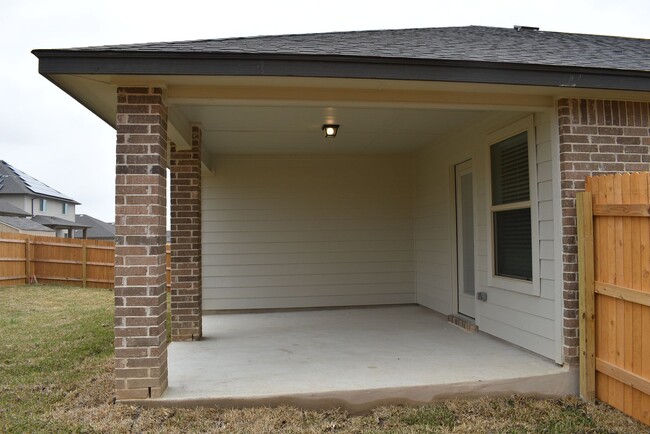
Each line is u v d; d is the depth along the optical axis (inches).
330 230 323.9
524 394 156.5
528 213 188.2
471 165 247.0
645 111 168.2
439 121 227.0
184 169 227.3
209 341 222.7
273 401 144.1
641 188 135.0
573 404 151.7
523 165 190.4
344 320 276.4
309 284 321.1
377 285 326.3
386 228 328.8
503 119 201.0
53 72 131.2
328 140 272.4
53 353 216.8
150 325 143.1
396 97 158.9
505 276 206.1
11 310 348.2
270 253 319.0
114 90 151.6
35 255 547.2
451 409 146.3
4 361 203.9
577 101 163.2
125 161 144.6
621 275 142.6
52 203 1290.6
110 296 439.2
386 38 212.7
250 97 153.9
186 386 153.2
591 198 154.6
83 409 144.1
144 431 128.3
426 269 309.4
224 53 133.7
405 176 331.9
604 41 252.7
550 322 170.7
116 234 143.5
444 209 276.2
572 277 160.1
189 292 226.2
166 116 155.3
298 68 136.9
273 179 320.5
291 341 220.8
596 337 153.8
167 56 132.8
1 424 133.7
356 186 327.0
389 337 225.9
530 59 157.8
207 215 316.5
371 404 148.1
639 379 134.6
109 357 209.0
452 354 189.2
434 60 139.8
